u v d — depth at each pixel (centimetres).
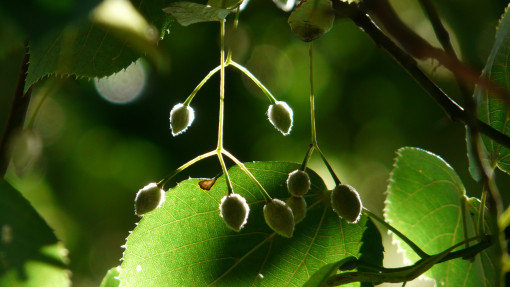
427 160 69
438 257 65
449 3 100
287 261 66
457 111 65
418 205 69
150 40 59
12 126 66
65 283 60
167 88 114
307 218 66
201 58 115
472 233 68
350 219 65
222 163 65
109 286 66
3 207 60
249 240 66
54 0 58
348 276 64
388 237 106
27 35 57
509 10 67
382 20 64
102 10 58
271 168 66
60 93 110
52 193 117
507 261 65
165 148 117
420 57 63
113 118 117
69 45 65
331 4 64
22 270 60
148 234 66
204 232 66
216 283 66
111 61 65
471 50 100
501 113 67
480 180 67
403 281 64
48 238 60
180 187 66
